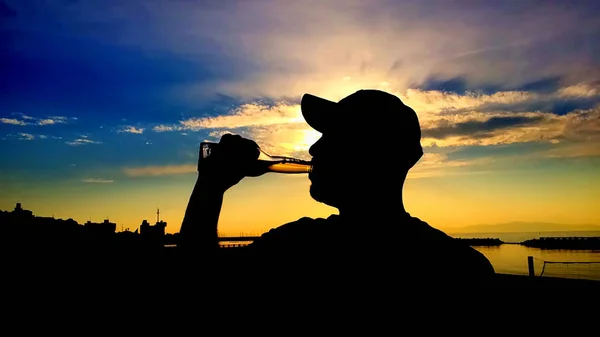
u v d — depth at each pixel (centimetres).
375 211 142
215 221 165
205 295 137
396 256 129
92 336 162
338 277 128
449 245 138
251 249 152
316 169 155
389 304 123
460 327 122
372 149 143
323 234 141
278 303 129
